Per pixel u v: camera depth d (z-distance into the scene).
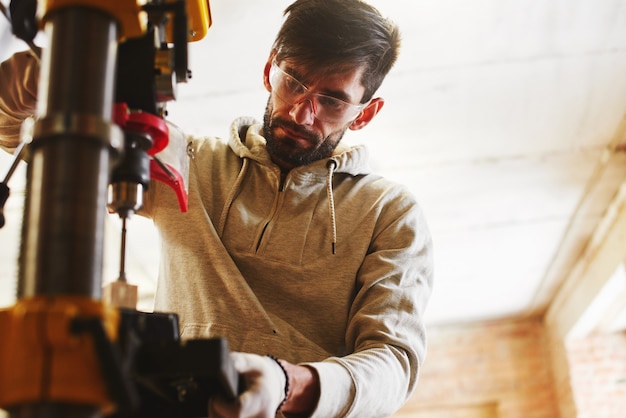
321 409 1.38
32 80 1.54
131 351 0.89
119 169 1.17
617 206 6.02
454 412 8.55
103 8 0.93
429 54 4.22
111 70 0.92
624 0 3.91
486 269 7.23
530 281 7.59
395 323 1.80
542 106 4.77
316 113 1.93
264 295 1.88
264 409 1.13
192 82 4.26
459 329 8.76
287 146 1.97
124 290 1.18
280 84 1.94
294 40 1.91
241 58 4.08
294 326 1.86
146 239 5.79
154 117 1.21
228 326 1.77
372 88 2.03
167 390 1.12
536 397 8.43
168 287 1.87
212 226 1.89
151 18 1.23
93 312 0.81
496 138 5.09
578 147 5.26
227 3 3.67
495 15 3.95
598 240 6.55
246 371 1.13
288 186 1.98
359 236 1.97
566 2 3.90
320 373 1.39
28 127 0.88
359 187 2.06
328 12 1.91
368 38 1.93
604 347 7.81
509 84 4.52
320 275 1.91
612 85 4.61
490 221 6.27
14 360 0.79
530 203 6.01
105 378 0.78
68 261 0.82
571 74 4.48
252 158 2.02
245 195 2.00
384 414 1.63
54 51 0.90
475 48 4.19
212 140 2.16
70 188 0.84
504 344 8.64
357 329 1.80
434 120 4.84
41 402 0.78
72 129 0.85
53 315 0.78
